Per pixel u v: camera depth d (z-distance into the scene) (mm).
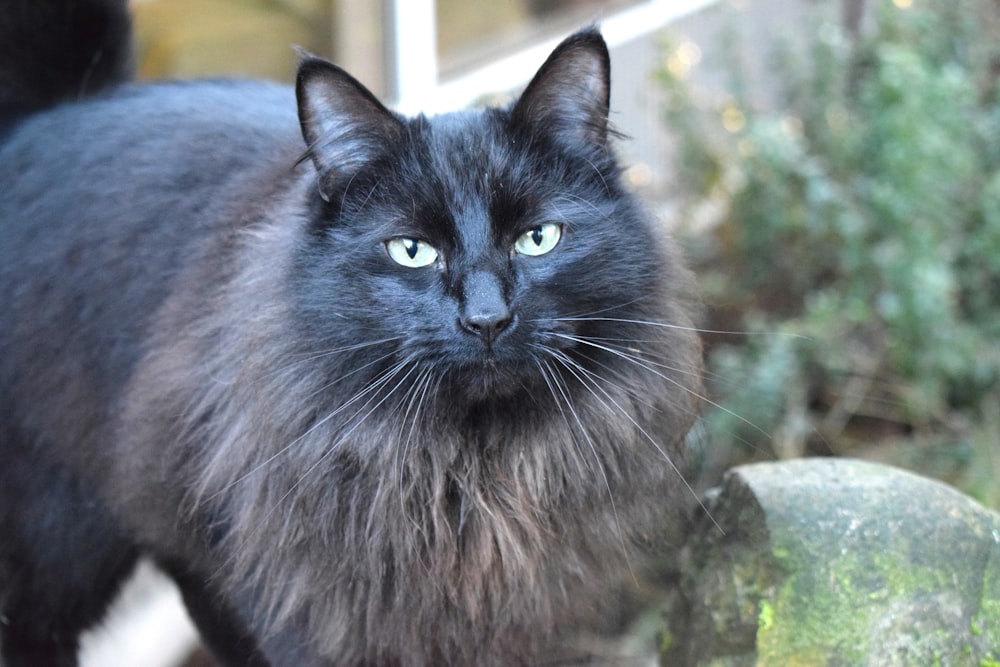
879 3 1043
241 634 631
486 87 1112
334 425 550
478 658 584
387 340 542
